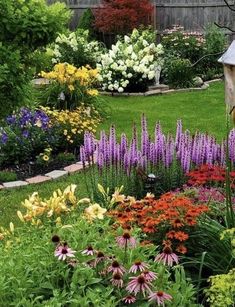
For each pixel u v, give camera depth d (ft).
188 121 30.25
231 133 16.87
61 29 18.42
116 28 45.62
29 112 24.85
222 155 16.92
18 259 10.28
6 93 18.53
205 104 33.99
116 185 16.62
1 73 17.22
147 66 37.58
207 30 44.32
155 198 16.57
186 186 15.44
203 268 12.40
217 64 42.01
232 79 10.50
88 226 11.65
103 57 37.96
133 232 11.67
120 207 13.58
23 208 19.33
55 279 9.88
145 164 16.88
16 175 22.30
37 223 12.45
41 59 19.07
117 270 9.75
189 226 12.52
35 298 9.27
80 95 29.45
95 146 17.11
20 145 23.70
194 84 38.78
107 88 37.96
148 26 44.70
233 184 15.03
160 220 12.16
